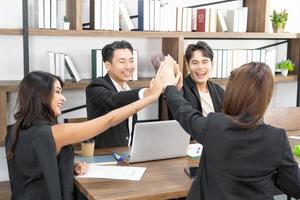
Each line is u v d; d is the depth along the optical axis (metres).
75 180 2.01
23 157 1.95
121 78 2.80
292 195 1.61
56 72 3.47
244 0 4.36
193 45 3.15
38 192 1.95
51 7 3.33
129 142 2.77
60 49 3.71
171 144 2.32
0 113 3.25
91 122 2.01
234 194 1.55
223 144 1.54
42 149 1.90
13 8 3.51
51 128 1.93
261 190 1.55
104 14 3.49
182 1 4.11
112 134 2.71
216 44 4.36
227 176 1.55
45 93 1.99
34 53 3.62
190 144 2.67
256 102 1.52
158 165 2.25
